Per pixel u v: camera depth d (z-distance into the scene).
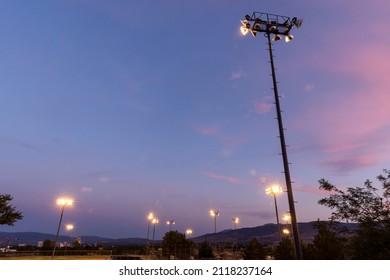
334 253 17.94
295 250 9.91
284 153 11.09
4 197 29.47
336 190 10.73
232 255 44.94
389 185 10.22
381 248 9.41
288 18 13.64
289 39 13.46
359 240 9.75
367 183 10.46
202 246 45.03
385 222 9.78
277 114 11.80
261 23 13.28
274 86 12.33
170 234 53.47
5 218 28.59
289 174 10.81
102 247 48.34
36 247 40.59
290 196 10.46
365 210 10.19
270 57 12.95
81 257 40.03
